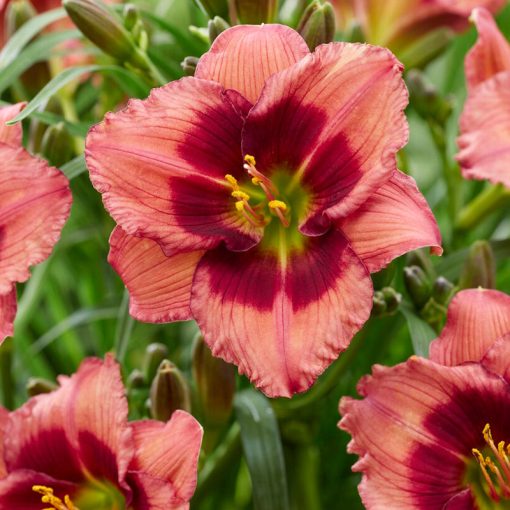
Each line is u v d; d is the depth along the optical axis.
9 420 0.78
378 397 0.75
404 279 0.80
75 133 0.83
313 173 0.75
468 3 0.92
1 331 0.75
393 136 0.73
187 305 0.75
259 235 0.76
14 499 0.78
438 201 0.94
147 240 0.75
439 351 0.76
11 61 0.83
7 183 0.75
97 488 0.79
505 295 0.76
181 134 0.75
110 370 0.76
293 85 0.74
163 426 0.75
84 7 0.82
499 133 0.82
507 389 0.75
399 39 0.92
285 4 0.84
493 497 0.76
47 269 0.89
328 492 0.89
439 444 0.75
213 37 0.79
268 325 0.74
